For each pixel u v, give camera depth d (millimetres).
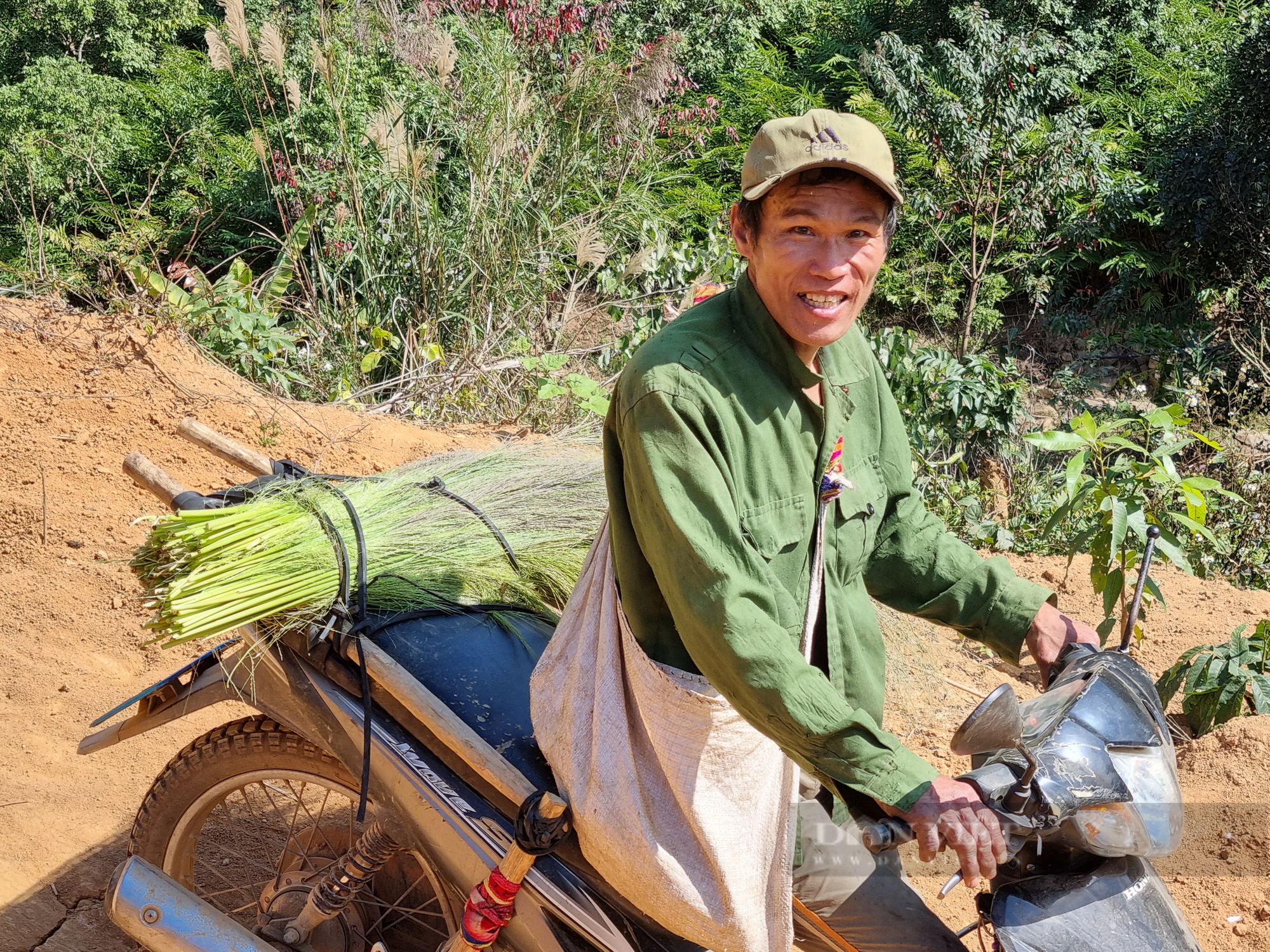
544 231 8484
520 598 2418
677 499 1540
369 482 2465
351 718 2018
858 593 1886
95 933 2430
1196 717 3279
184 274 6137
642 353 1608
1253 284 14078
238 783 2209
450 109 8492
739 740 1707
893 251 15344
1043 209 14508
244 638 2086
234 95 17016
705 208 13820
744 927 1718
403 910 2238
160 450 4215
